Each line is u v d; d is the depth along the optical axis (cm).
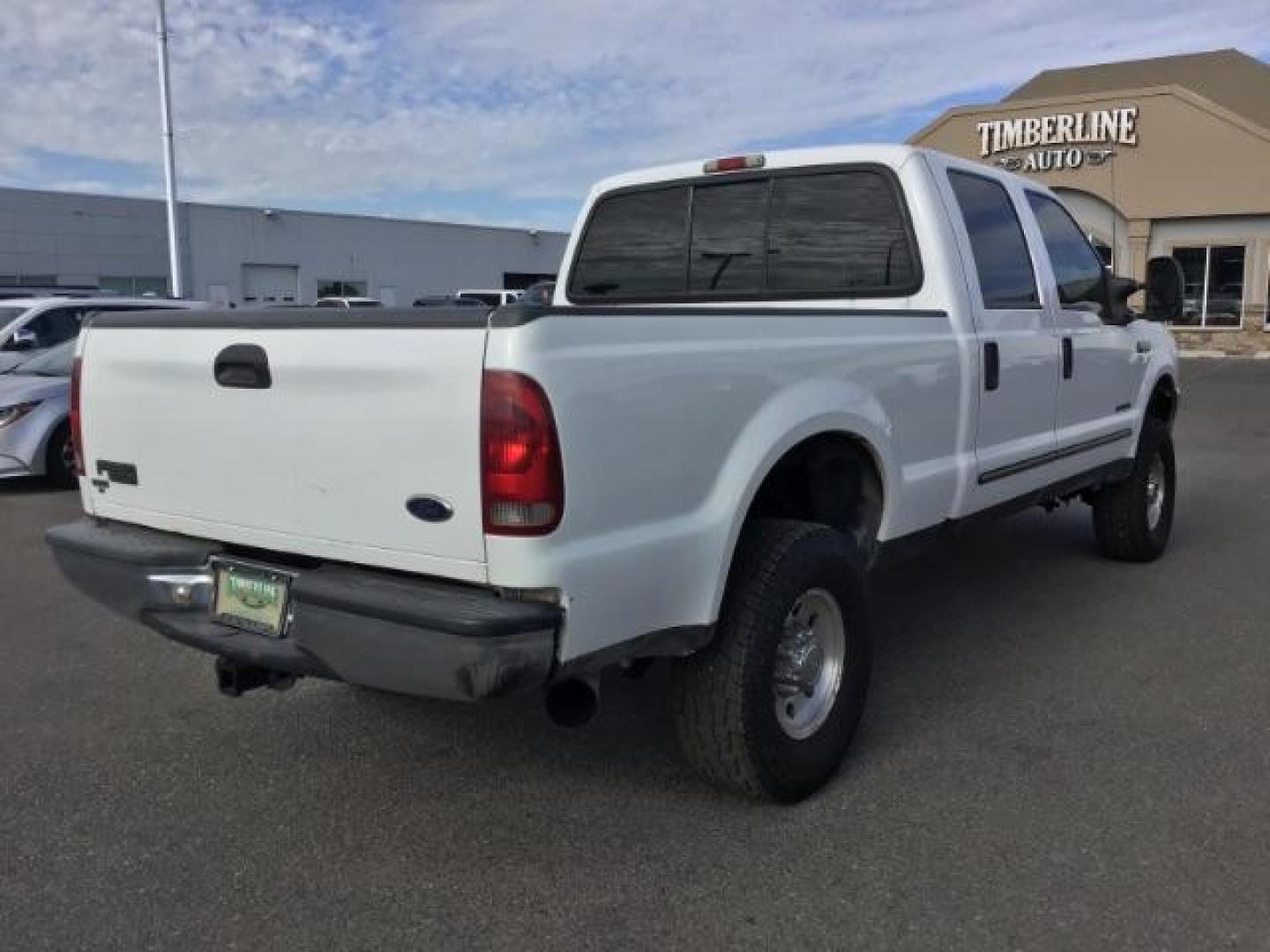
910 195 442
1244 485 965
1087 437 548
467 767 388
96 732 422
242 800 364
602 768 386
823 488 388
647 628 303
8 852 329
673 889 306
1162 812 346
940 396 419
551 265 5972
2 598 620
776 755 341
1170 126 2733
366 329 286
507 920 293
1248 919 287
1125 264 2841
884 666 489
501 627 265
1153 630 535
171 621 335
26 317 1256
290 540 311
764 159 485
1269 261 2722
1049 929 284
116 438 354
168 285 4672
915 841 331
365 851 330
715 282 504
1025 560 681
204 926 291
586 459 278
